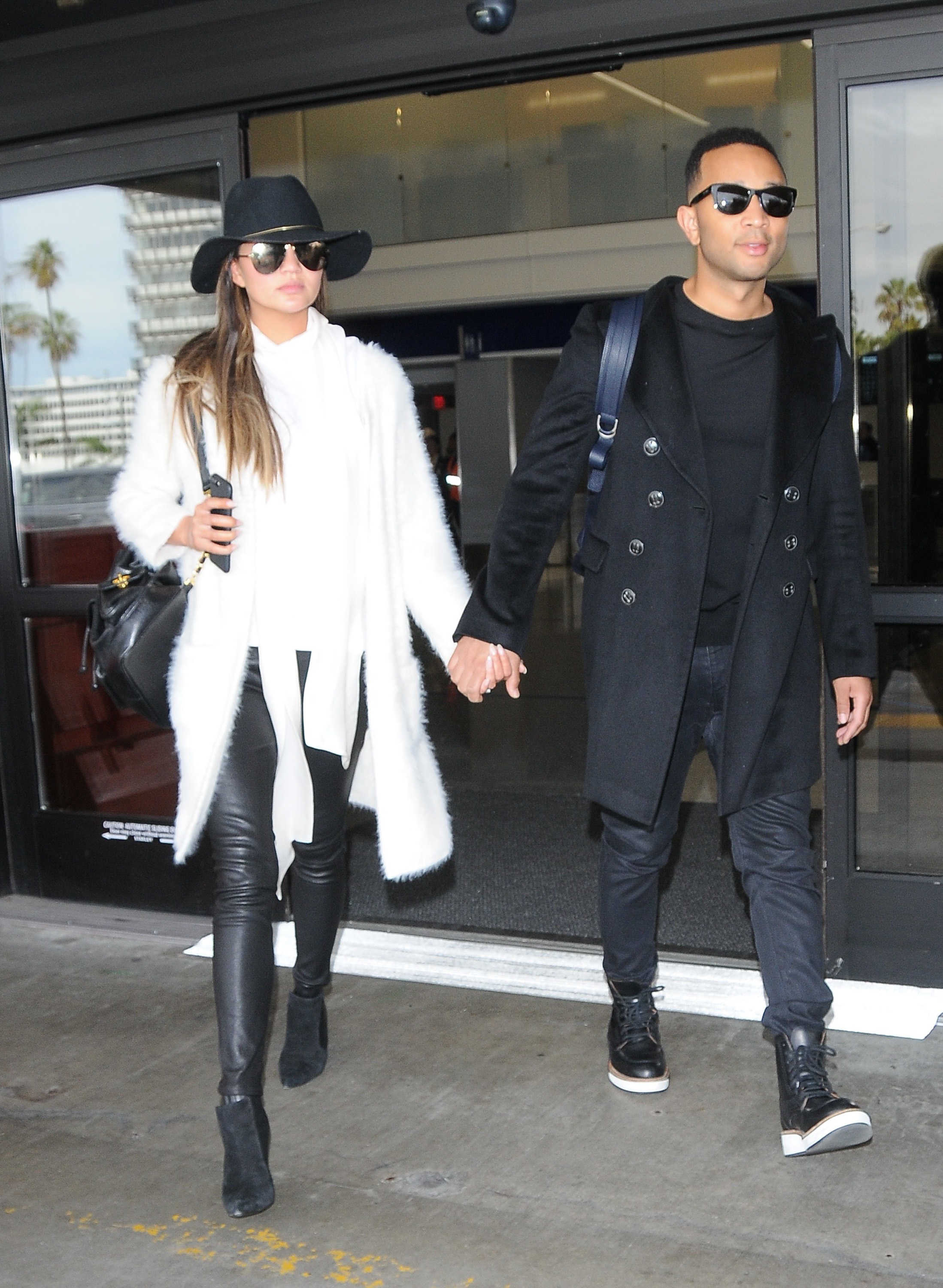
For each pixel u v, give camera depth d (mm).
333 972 3545
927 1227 2242
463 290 13273
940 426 3037
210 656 2479
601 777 2568
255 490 2477
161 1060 3049
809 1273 2127
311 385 2568
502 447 14617
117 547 3996
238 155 3664
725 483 2469
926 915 3121
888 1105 2682
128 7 3609
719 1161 2494
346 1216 2357
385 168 13203
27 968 3662
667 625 2488
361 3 3406
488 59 3301
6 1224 2373
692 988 3238
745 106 11711
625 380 2490
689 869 4488
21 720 4137
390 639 2678
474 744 6996
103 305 3934
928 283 3029
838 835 3174
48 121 3834
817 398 2473
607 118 12422
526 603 2594
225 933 2426
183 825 2480
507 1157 2543
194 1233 2324
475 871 4574
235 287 2545
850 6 2971
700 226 2416
